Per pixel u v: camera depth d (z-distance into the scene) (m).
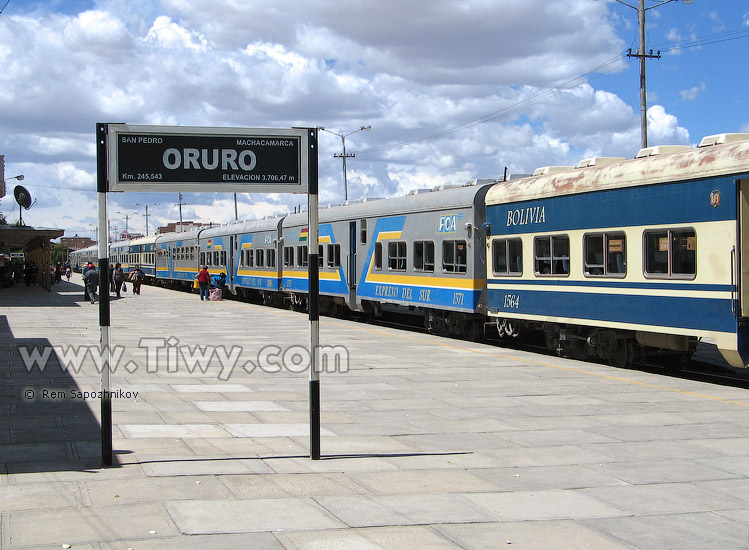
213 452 8.00
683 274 12.66
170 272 59.19
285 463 7.59
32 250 68.00
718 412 10.47
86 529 5.57
